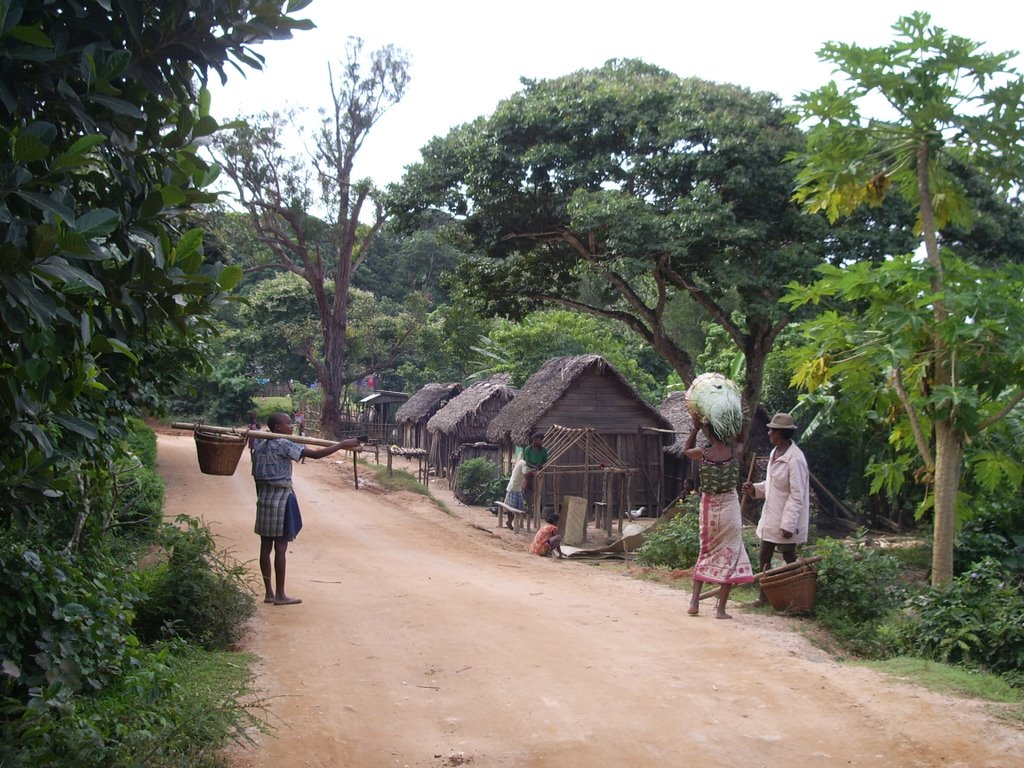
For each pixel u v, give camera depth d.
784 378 23.95
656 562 12.17
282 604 8.27
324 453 8.23
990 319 8.63
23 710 4.14
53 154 3.84
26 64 3.70
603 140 17.77
